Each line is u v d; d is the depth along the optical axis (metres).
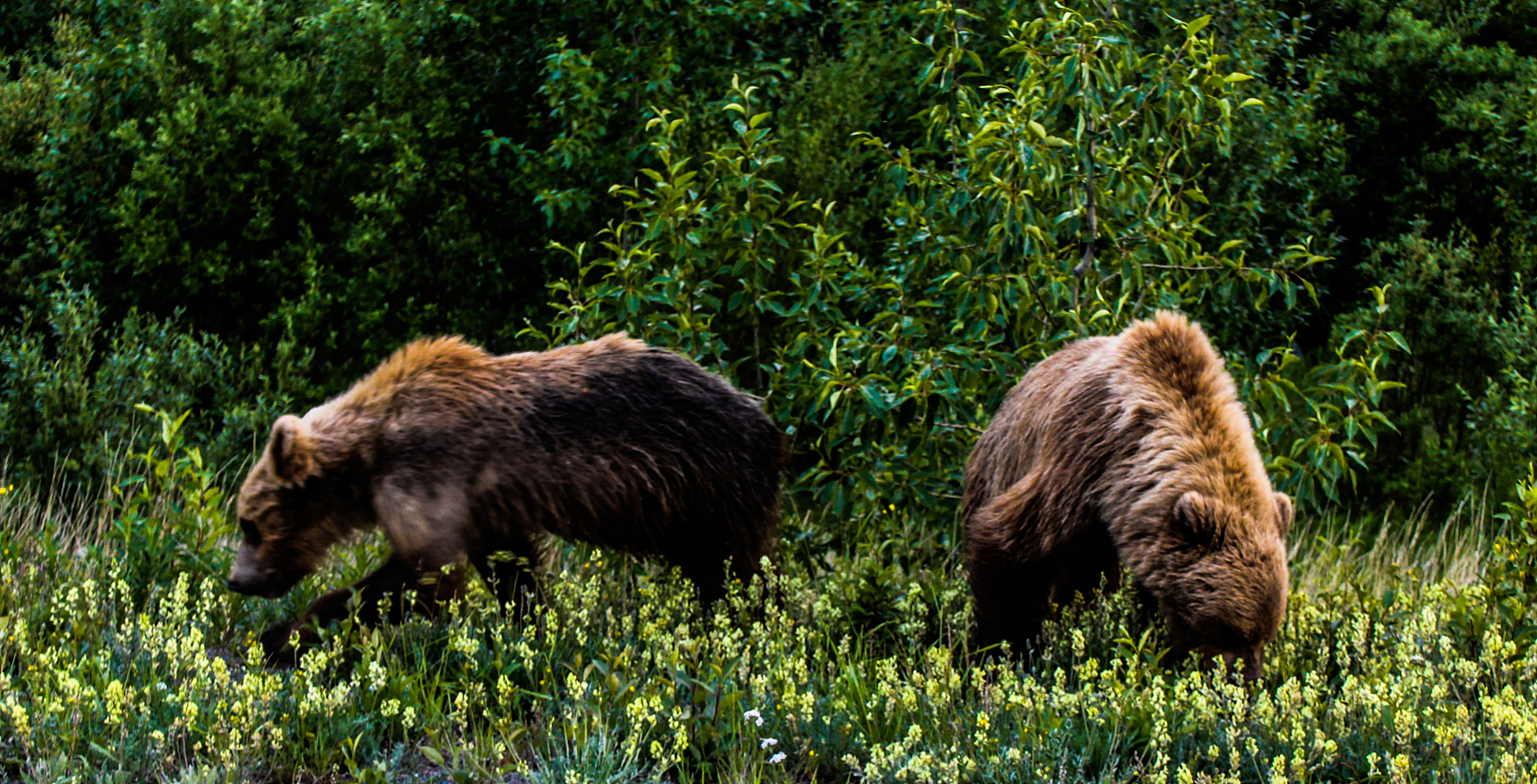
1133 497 8.52
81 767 7.09
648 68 17.06
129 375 16.78
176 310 17.66
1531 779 6.61
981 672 7.93
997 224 11.83
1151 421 8.67
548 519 9.32
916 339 12.49
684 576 9.95
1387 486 18.17
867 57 18.03
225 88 19.06
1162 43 17.84
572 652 9.07
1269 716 7.38
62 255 17.75
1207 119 16.80
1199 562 8.08
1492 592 9.33
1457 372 19.05
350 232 18.67
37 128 18.64
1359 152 21.73
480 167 18.64
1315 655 9.38
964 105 12.62
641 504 9.48
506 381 9.41
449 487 9.05
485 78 18.62
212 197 18.34
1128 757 7.54
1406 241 19.25
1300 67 20.64
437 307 18.64
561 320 13.34
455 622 8.78
